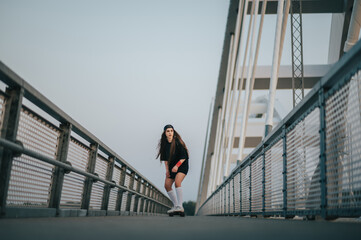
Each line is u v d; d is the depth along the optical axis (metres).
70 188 4.36
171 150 6.19
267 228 2.34
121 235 1.76
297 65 13.03
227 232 2.02
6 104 2.83
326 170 3.11
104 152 5.93
